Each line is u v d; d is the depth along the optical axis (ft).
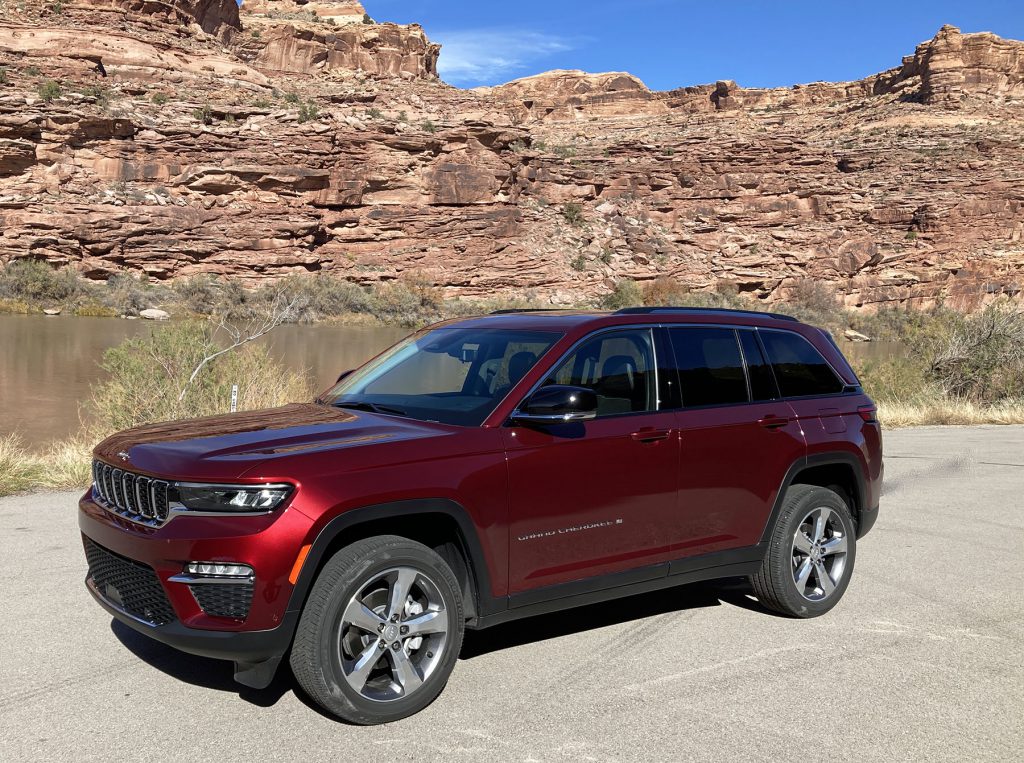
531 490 13.08
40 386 78.18
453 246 286.66
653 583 14.80
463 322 16.81
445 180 287.89
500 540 12.82
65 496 26.12
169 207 244.83
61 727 11.43
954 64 610.24
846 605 17.66
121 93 285.43
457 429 12.90
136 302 206.69
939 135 505.25
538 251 303.27
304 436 12.46
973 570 20.44
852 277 379.96
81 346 119.34
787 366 17.24
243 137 265.54
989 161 434.71
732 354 16.42
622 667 14.06
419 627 12.05
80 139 242.99
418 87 444.96
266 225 253.65
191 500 11.23
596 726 11.86
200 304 209.56
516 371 13.87
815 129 629.51
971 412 59.57
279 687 12.90
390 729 11.62
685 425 14.93
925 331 75.92
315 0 574.97
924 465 36.76
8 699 12.24
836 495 17.19
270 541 10.94
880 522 25.62
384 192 282.77
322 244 274.98
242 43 464.24
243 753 10.84
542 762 10.80
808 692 13.20
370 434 12.57
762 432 15.97
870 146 474.08
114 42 312.29
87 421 57.77
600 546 13.94
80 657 13.79
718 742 11.49
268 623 11.00
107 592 12.67
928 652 15.02
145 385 36.19
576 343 14.26
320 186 272.51
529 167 340.39
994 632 16.12
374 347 147.95
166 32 355.77
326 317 229.25
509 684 13.25
